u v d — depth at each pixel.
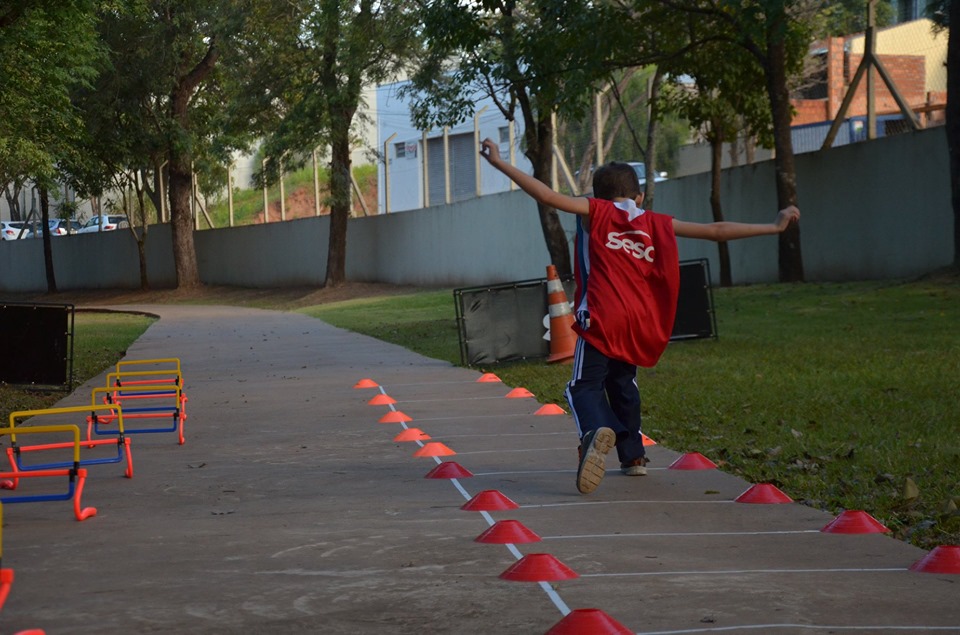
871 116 23.56
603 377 5.72
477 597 3.94
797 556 4.58
